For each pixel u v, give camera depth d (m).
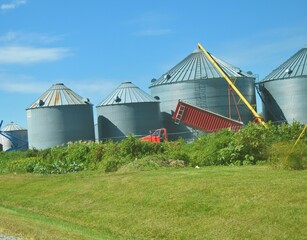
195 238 13.52
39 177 28.58
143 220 15.80
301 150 20.56
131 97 78.69
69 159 39.47
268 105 77.19
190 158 28.89
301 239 11.96
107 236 15.05
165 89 79.88
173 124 78.62
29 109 79.88
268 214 13.51
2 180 29.69
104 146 38.22
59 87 81.56
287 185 15.53
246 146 26.20
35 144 79.12
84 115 79.31
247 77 78.50
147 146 35.28
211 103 76.19
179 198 16.56
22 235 14.32
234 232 13.06
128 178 21.23
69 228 16.05
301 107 73.25
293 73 74.25
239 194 15.55
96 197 19.97
